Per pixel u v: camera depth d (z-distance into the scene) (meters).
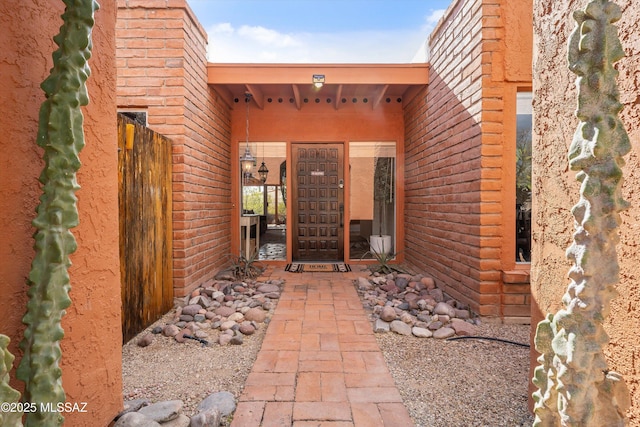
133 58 4.12
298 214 6.58
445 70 4.43
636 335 1.22
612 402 0.90
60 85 1.07
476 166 3.64
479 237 3.57
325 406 2.05
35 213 1.28
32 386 1.00
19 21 1.23
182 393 2.23
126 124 2.99
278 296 4.42
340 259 6.62
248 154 6.03
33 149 1.27
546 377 1.06
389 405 2.06
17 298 1.21
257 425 1.87
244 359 2.74
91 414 1.59
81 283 1.53
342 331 3.27
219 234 5.59
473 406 2.08
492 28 3.51
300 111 6.35
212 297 4.21
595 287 0.88
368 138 6.36
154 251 3.56
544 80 1.79
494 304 3.54
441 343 3.04
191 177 4.30
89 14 1.11
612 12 0.90
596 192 0.89
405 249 6.29
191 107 4.35
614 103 0.88
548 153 1.76
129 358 2.75
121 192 2.94
